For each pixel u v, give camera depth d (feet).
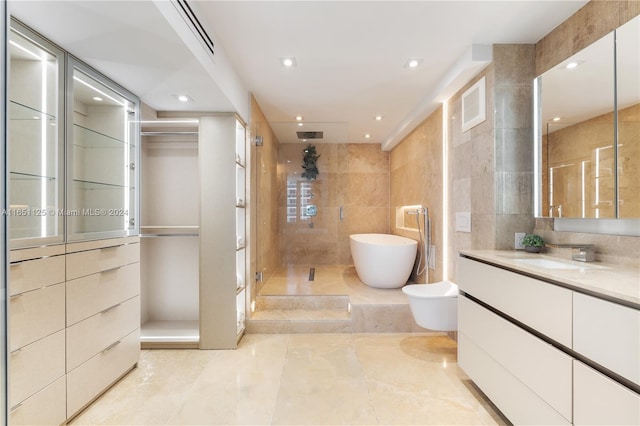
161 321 10.77
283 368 8.17
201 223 9.45
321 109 12.51
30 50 5.27
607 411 3.70
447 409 6.40
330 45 7.72
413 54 8.21
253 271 11.27
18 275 4.85
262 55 8.19
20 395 4.86
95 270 6.51
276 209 13.65
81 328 6.12
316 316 11.01
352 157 18.75
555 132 6.98
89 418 6.15
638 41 5.16
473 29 7.14
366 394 6.95
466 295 7.52
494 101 7.79
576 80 6.43
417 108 12.05
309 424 5.97
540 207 7.46
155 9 4.54
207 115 9.39
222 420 6.09
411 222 14.62
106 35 5.25
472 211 8.92
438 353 9.04
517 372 5.38
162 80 7.10
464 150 9.36
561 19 6.77
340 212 13.76
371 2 6.11
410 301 9.18
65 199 5.75
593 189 6.01
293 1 6.04
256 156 11.62
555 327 4.58
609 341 3.72
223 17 6.56
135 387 7.28
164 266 10.81
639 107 5.13
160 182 10.68
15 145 5.10
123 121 7.86
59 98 5.62
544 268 5.16
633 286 3.90
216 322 9.39
